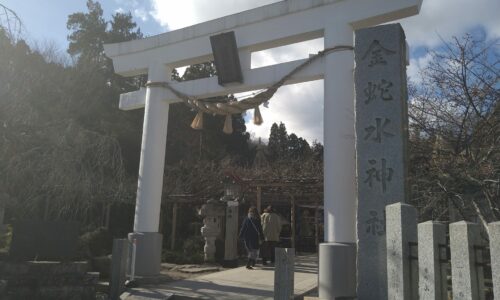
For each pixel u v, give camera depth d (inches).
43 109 451.8
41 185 411.5
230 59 364.8
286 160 925.2
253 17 364.5
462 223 170.4
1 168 379.9
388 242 204.2
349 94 312.5
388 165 252.7
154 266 374.0
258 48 373.7
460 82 312.7
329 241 297.7
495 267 151.6
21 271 302.8
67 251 322.7
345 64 316.8
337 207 297.9
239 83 369.1
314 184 561.0
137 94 436.1
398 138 253.6
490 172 273.7
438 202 316.2
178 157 957.2
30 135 400.5
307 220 758.5
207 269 462.3
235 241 512.1
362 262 246.4
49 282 305.7
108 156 473.4
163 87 408.2
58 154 410.3
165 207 683.4
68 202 438.6
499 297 148.5
